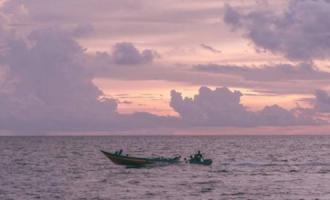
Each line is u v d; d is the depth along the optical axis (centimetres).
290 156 15262
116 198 6319
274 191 6912
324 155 15925
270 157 14700
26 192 6800
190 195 6569
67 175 9106
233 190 7019
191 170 9800
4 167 11006
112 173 9362
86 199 6231
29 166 11300
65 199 6238
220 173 9325
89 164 11750
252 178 8519
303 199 6238
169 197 6406
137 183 7788
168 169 9950
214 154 16575
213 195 6562
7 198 6300
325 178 8562
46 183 7825
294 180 8219
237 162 12219
